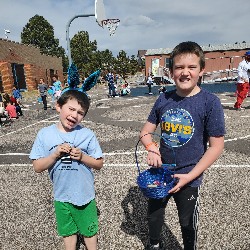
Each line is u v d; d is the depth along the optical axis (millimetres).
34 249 2842
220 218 3166
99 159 2184
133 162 5180
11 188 4375
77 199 2158
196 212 2061
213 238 2824
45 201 3877
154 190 1891
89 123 9172
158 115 2166
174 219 3211
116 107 12984
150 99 16062
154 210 2227
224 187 3922
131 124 8641
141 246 2770
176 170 2051
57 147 1994
